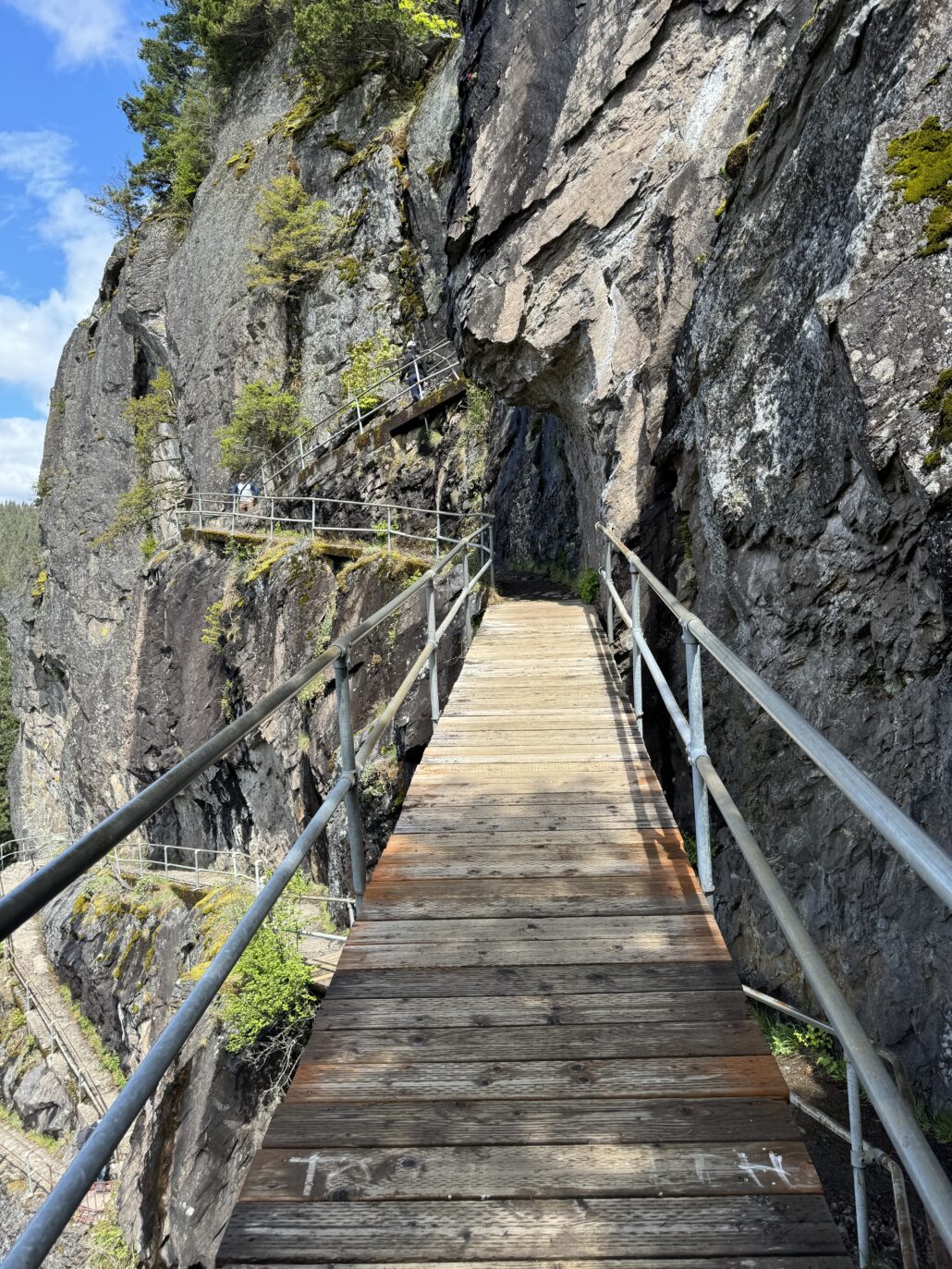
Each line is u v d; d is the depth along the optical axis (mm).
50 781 37969
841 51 5184
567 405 10758
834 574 5316
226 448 26625
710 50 8195
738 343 6191
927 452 4152
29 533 95062
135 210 40062
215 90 35594
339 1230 1957
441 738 5773
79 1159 1263
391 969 3068
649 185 8555
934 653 4652
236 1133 10414
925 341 4266
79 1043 19328
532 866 3855
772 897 2148
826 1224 1919
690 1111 2305
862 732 5203
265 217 26094
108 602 33406
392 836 4227
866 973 5281
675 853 3949
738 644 6465
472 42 11164
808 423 5367
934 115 4477
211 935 14547
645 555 8086
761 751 6293
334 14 25266
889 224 4445
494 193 10141
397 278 23875
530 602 11648
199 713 20500
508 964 3082
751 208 6316
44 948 23547
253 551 19859
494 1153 2170
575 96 9297
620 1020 2729
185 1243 10156
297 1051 10578
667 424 7828
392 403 22047
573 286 9352
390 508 17188
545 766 5164
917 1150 1267
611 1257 1859
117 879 21594
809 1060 5824
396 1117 2316
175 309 32219
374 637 14195
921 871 1168
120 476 35812
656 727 7801
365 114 25719
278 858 17672
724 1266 1824
